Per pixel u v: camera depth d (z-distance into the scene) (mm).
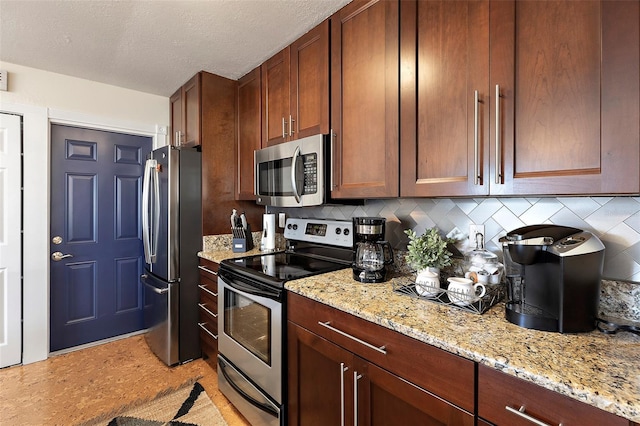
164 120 3033
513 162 1025
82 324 2682
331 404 1277
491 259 1307
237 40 1981
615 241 1093
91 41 1993
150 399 1952
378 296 1297
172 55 2182
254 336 1674
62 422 1730
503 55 1042
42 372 2256
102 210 2771
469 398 849
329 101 1703
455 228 1548
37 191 2398
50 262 2520
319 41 1760
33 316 2393
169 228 2312
